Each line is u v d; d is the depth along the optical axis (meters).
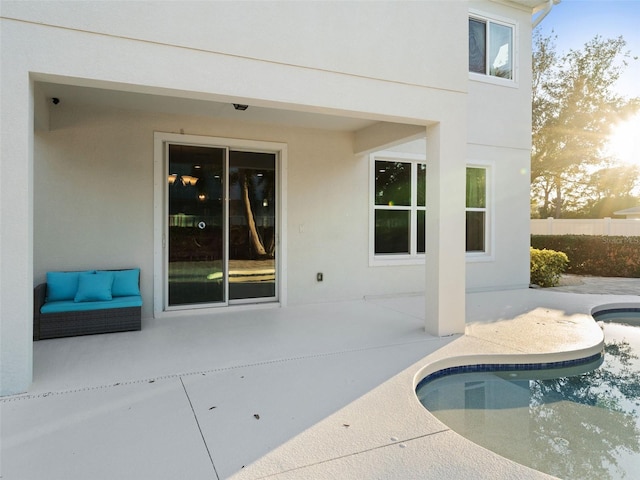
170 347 5.01
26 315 3.65
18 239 3.59
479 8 9.27
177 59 4.12
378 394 3.68
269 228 7.54
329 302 7.93
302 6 4.69
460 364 4.73
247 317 6.64
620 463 3.01
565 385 4.62
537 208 26.05
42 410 3.34
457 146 5.61
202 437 2.94
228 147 7.11
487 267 9.72
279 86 4.59
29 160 3.64
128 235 6.39
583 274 14.51
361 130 7.75
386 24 5.17
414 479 2.48
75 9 3.73
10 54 3.52
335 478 2.47
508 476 2.51
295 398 3.60
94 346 5.02
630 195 23.88
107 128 6.23
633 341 6.41
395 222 8.70
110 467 2.58
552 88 20.88
